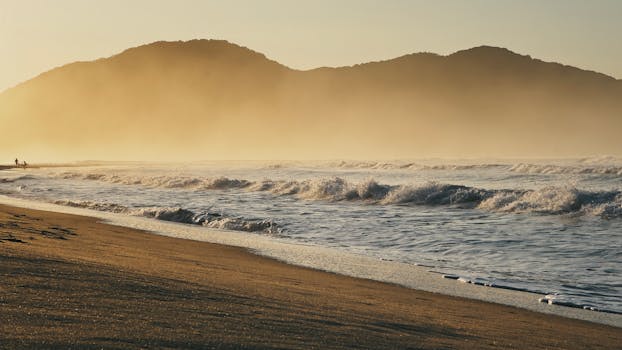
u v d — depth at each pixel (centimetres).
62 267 780
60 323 482
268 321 595
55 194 3334
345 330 601
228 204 2741
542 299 1024
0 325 457
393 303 875
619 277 1241
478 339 659
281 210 2492
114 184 4156
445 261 1410
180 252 1303
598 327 843
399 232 1875
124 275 786
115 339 446
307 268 1232
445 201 2644
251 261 1273
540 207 2330
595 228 1898
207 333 502
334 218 2219
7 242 1024
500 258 1455
